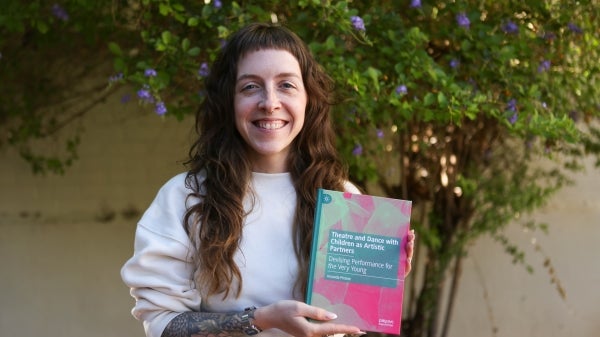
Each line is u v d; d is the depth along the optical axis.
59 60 4.75
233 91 2.26
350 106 3.54
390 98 3.39
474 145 4.45
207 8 3.39
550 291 5.51
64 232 5.00
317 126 2.36
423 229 4.43
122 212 5.07
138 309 2.19
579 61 3.90
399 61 3.53
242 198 2.23
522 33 3.75
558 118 3.57
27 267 4.96
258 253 2.20
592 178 5.52
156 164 5.09
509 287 5.44
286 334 2.17
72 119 4.92
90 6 3.74
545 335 5.49
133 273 2.18
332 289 2.11
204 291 2.19
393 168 4.66
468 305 5.39
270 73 2.21
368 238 2.13
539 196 4.52
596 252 5.58
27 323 4.95
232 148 2.28
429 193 4.62
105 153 5.04
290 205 2.27
